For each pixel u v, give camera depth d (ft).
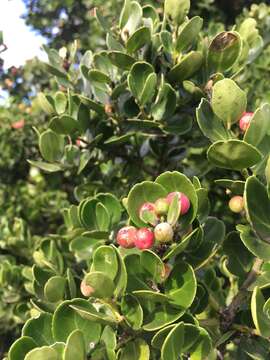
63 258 1.06
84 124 0.99
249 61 1.02
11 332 1.51
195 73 0.89
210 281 0.81
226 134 0.68
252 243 0.61
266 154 0.65
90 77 0.95
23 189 1.89
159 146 1.11
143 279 0.63
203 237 0.70
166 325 0.60
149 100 0.93
